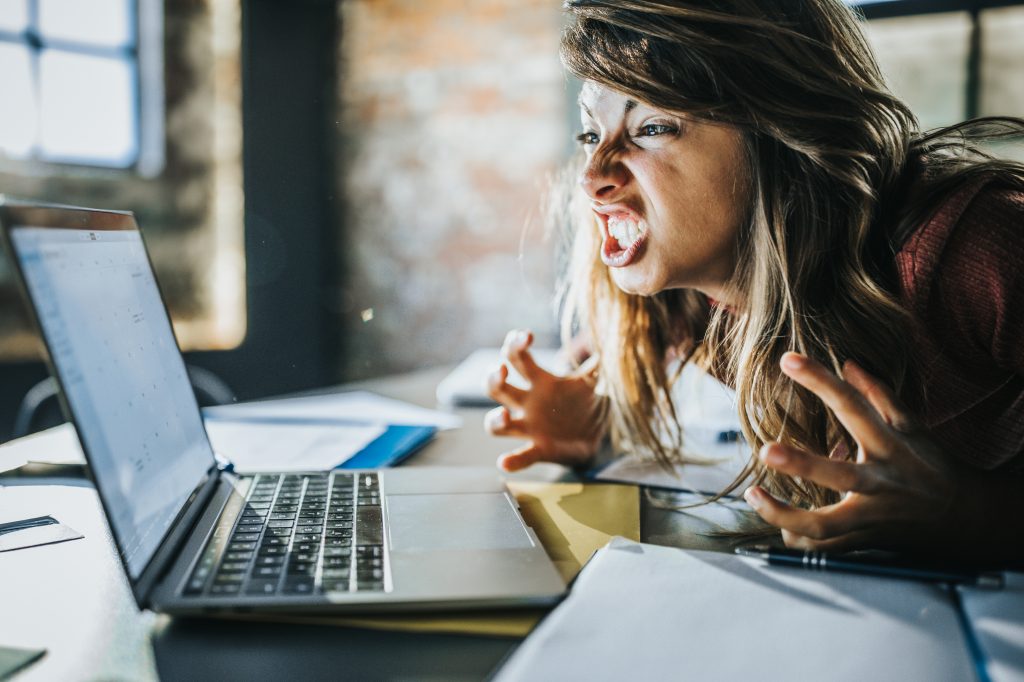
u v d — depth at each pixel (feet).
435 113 9.27
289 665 1.34
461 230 9.32
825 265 2.39
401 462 2.84
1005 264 2.10
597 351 3.04
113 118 8.00
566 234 3.42
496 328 9.29
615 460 2.84
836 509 1.77
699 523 2.12
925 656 1.28
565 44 2.44
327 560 1.66
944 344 2.29
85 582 1.70
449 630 1.46
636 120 2.35
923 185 2.43
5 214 1.39
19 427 4.97
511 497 2.22
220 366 8.93
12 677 1.30
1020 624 1.40
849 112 2.35
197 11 8.51
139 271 2.18
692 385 3.65
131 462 1.63
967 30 6.84
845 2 2.62
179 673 1.32
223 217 8.85
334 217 9.77
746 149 2.35
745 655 1.29
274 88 9.23
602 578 1.61
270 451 2.86
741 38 2.27
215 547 1.74
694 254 2.44
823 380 1.76
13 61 7.14
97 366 1.61
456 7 9.05
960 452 2.34
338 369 9.96
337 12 9.45
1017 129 2.73
